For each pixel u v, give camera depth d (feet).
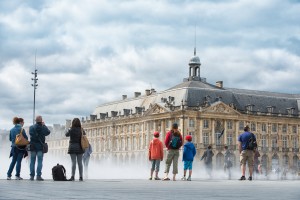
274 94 481.05
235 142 412.77
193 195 40.86
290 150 449.06
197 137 394.73
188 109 394.32
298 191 49.55
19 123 90.07
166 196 38.88
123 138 482.28
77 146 84.33
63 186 56.24
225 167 161.38
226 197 38.58
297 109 464.24
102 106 550.36
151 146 103.55
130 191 46.50
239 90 461.78
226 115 409.28
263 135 437.58
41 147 87.20
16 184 61.62
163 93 437.99
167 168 100.99
